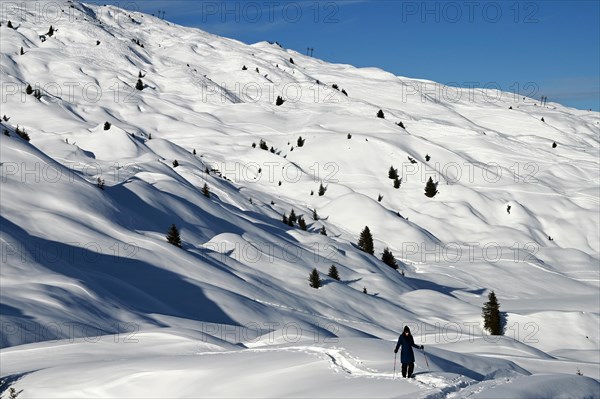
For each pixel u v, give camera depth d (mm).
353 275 103188
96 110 193500
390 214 157750
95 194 84875
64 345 35688
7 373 29141
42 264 57750
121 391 24172
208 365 25438
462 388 21750
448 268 130875
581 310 103938
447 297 102438
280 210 147875
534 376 24531
